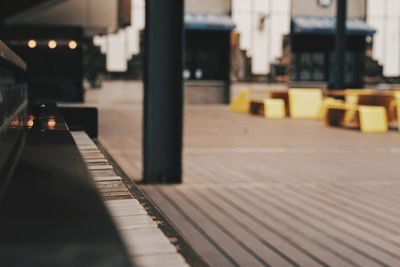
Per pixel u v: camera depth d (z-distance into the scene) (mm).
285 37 26000
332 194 5988
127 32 23828
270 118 18453
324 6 26344
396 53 27219
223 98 25453
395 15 27062
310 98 19141
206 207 5191
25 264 503
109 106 22859
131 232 1720
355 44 26922
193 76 25172
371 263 3559
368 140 12023
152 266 1348
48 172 974
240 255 3664
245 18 25562
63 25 19641
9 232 576
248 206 5270
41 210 661
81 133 5012
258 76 25766
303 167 7988
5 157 1775
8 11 17516
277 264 3486
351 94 16672
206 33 25109
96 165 3086
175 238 1659
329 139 12109
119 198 2291
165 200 5492
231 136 12383
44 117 3145
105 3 19797
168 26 6441
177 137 6480
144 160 6438
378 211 5156
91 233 575
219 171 7488
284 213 4992
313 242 4039
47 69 22547
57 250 534
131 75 23953
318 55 26359
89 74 23297
